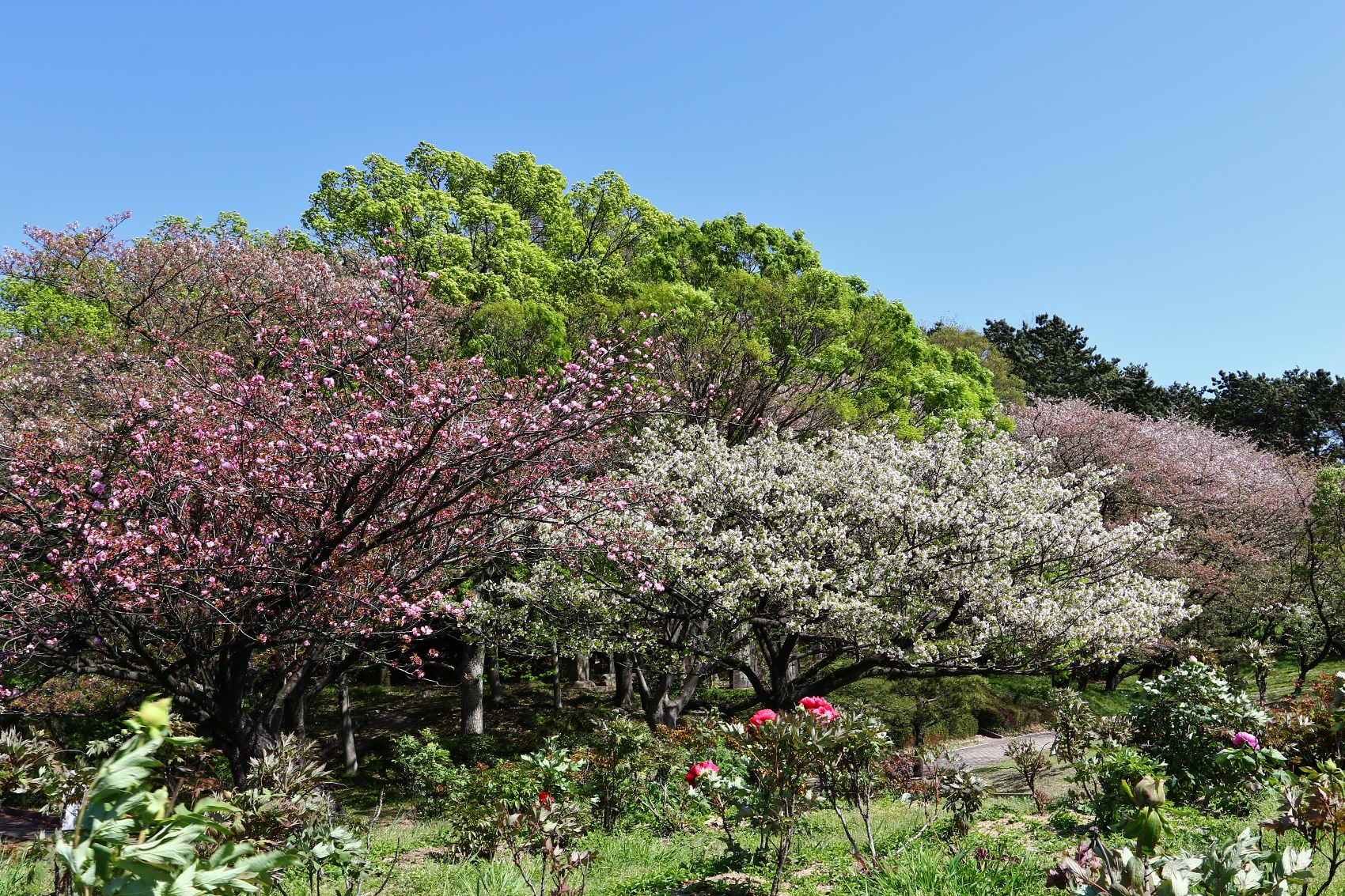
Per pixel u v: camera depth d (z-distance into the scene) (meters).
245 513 10.66
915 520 15.30
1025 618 14.77
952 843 6.66
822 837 8.29
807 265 24.34
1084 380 54.34
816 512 15.53
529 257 23.08
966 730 23.44
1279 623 26.50
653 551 14.15
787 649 16.67
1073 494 17.16
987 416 27.02
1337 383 51.66
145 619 10.20
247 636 10.42
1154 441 30.56
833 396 21.20
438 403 11.07
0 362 13.71
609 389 13.52
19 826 10.96
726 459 16.33
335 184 23.34
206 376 12.20
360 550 10.81
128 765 1.93
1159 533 20.14
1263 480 29.81
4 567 9.66
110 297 16.81
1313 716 5.84
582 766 9.63
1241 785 7.75
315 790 5.75
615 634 16.14
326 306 15.09
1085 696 25.08
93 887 1.87
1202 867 2.82
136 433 10.16
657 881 6.57
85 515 9.45
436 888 6.98
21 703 11.35
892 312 22.61
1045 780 11.92
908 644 15.91
